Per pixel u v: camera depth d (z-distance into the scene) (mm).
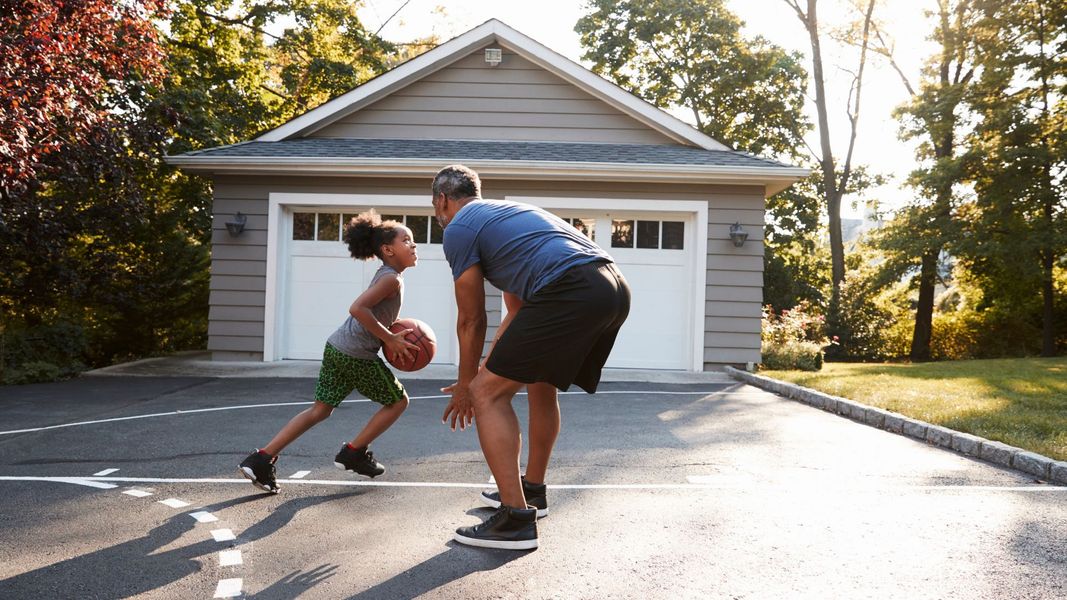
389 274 4090
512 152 11789
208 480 4469
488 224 3264
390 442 5656
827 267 26500
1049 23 20516
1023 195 19969
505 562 3068
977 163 20609
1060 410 6555
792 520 3648
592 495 4145
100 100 11375
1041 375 10320
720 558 3109
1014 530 3473
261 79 21047
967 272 23156
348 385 4191
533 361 3135
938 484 4391
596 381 3588
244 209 11414
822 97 22938
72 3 8445
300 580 2867
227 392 8469
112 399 7914
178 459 5051
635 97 12430
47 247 10695
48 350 10148
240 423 6469
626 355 11508
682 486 4348
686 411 7312
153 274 13594
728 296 11320
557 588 2785
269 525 3570
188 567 3008
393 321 4254
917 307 24672
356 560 3090
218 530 3494
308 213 11617
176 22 18203
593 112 12680
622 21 24984
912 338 23844
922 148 22375
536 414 3607
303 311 11602
